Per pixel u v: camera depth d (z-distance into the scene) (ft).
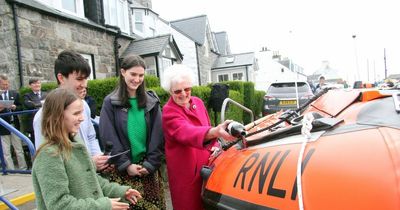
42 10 27.48
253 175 6.21
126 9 45.78
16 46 25.11
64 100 6.00
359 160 4.88
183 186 8.49
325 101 8.55
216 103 22.24
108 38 38.04
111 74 38.27
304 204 4.91
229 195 6.52
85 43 33.63
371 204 4.36
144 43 46.24
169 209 14.49
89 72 7.79
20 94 22.40
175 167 8.51
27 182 14.60
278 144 6.56
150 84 22.80
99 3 37.04
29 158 21.54
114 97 8.69
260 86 132.36
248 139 7.73
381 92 6.89
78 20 32.04
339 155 5.13
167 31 74.43
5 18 24.35
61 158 5.87
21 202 12.19
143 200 8.55
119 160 8.26
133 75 8.45
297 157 5.65
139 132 8.66
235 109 31.17
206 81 83.61
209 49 89.56
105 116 8.63
